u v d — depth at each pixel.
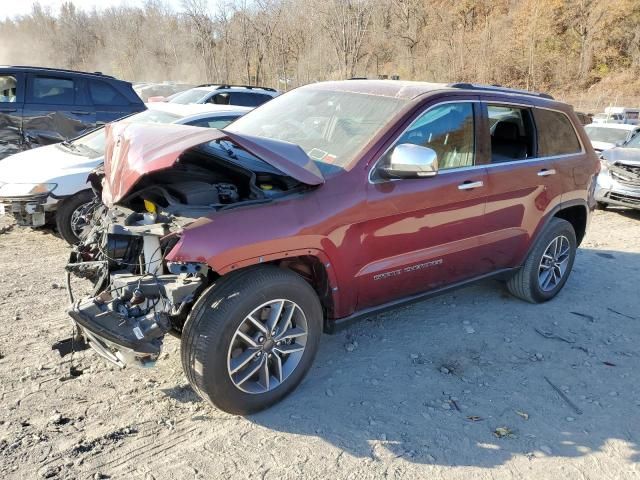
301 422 3.29
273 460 2.97
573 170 5.14
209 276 3.21
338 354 4.09
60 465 2.83
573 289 5.68
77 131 9.11
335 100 4.25
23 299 4.71
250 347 3.20
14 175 6.12
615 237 8.09
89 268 3.38
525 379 3.90
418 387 3.72
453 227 4.11
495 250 4.54
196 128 3.26
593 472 3.03
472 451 3.13
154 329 2.89
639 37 46.84
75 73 9.30
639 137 10.55
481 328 4.64
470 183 4.13
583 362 4.18
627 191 9.32
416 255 3.92
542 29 48.44
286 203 3.24
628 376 4.02
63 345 3.32
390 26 45.09
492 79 47.12
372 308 3.86
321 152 3.75
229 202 3.28
